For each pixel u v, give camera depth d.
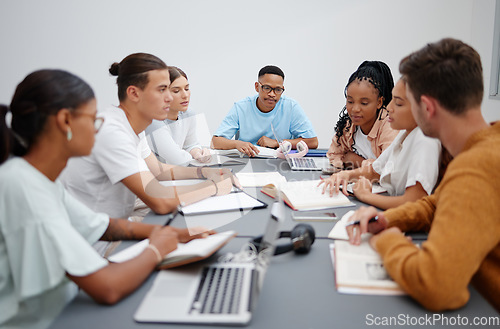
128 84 1.46
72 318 0.75
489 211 0.74
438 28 3.50
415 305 0.77
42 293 0.84
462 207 0.74
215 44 3.62
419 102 0.90
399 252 0.84
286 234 1.05
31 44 3.56
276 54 3.63
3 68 3.59
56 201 0.88
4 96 3.64
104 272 0.81
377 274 0.86
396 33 3.53
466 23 3.46
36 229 0.81
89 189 1.48
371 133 1.86
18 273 0.82
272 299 0.80
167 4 3.53
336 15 3.54
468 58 0.83
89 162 1.43
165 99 1.51
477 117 0.86
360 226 1.04
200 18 3.56
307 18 3.55
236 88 3.71
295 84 3.70
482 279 0.85
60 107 0.82
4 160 0.85
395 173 1.42
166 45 3.61
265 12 3.55
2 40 3.54
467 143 0.85
